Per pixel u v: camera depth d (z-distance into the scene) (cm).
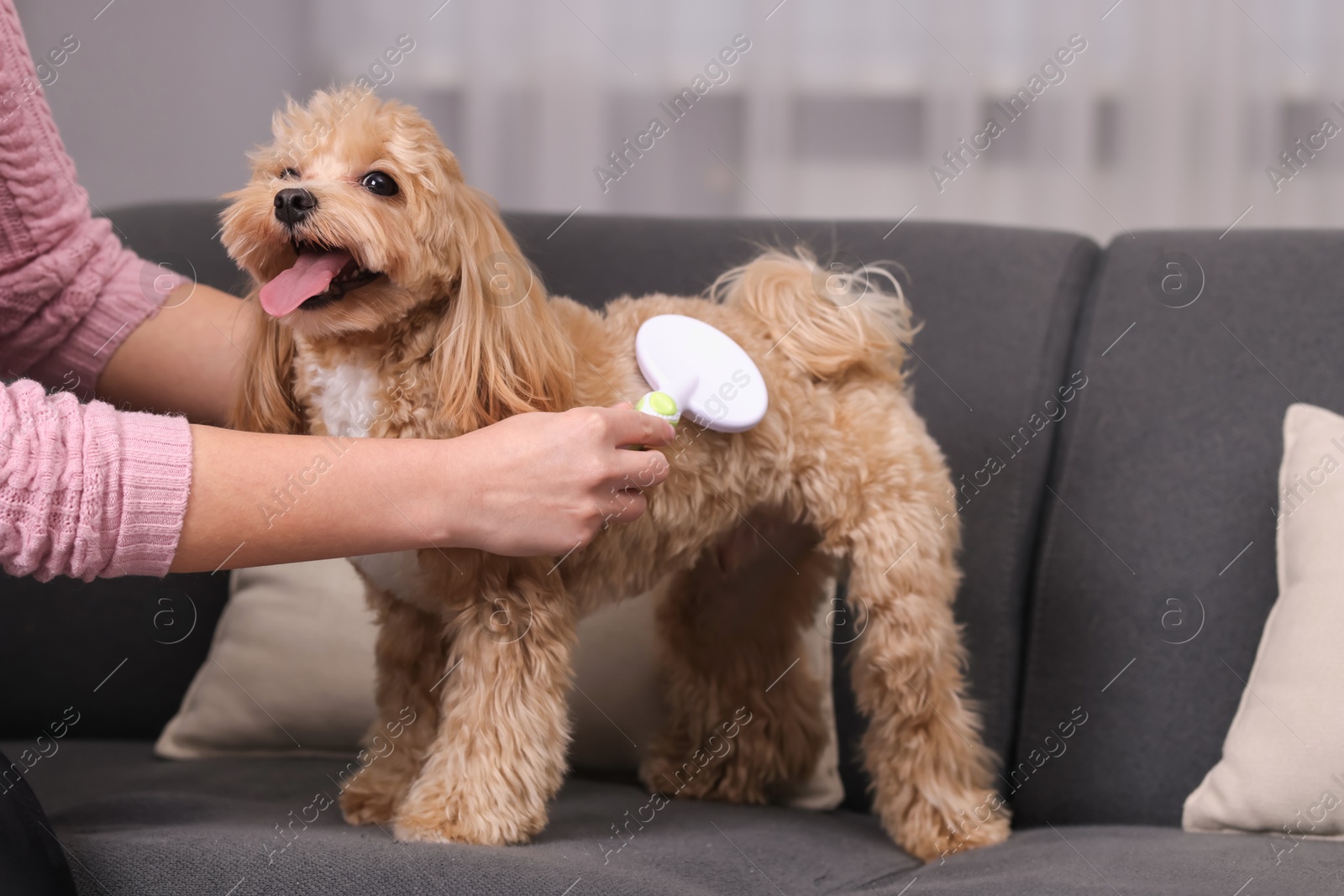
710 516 122
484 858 88
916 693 124
